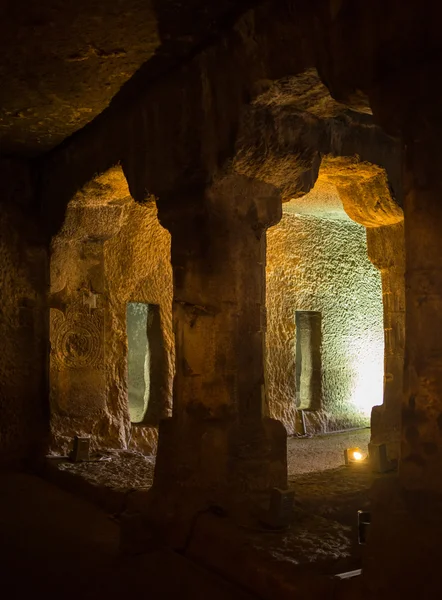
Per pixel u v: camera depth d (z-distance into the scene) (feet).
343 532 10.30
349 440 21.80
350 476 14.87
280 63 9.67
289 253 22.93
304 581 8.48
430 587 6.55
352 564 9.02
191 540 10.68
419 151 7.29
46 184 18.44
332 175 13.64
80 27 10.81
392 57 7.67
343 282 24.21
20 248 18.57
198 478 11.31
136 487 14.10
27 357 18.53
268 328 22.38
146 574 10.18
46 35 11.08
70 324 18.80
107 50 11.62
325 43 8.75
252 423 11.48
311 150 11.49
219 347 11.49
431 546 6.69
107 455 17.57
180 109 12.07
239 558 9.56
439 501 6.96
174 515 11.12
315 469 17.21
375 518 7.36
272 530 10.21
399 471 7.38
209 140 11.34
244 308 11.65
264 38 9.94
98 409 18.99
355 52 8.16
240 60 10.53
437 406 7.11
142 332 25.62
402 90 7.50
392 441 15.34
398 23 7.61
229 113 10.85
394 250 15.71
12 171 18.70
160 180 12.60
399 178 13.60
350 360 24.32
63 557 11.07
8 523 12.94
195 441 11.49
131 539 11.09
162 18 10.52
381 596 7.04
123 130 14.06
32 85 13.19
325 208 21.90
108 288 19.52
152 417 20.76
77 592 9.65
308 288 23.32
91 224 18.03
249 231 11.80
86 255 18.95
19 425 18.33
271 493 10.48
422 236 7.25
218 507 10.88
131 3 10.07
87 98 13.87
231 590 9.35
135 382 25.54
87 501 14.40
